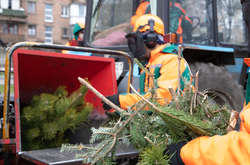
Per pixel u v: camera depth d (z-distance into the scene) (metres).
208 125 1.22
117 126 1.38
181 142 1.25
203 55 3.54
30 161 1.78
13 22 36.84
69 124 2.25
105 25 3.70
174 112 1.22
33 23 38.00
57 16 39.03
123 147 1.75
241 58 4.06
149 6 3.41
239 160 0.95
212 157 1.01
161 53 2.30
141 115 1.41
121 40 3.54
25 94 2.60
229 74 3.42
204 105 1.37
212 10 3.79
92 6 3.82
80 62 2.61
